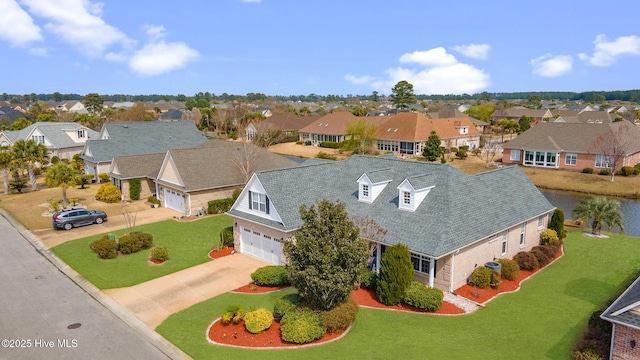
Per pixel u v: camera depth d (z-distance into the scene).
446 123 82.62
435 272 23.16
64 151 67.06
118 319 20.12
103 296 22.66
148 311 20.94
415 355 16.67
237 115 112.50
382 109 199.75
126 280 24.77
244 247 29.64
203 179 40.28
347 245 18.20
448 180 26.45
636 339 14.58
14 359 16.70
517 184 30.70
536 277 25.19
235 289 23.61
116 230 34.66
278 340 17.92
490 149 71.00
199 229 35.06
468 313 20.52
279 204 26.67
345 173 32.22
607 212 33.50
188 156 41.62
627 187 51.81
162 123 64.31
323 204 18.83
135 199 45.81
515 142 66.00
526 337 18.19
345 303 19.42
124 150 56.47
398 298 21.11
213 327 19.16
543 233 30.31
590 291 23.05
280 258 26.75
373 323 19.44
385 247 24.84
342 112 92.62
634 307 14.58
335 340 17.92
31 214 39.69
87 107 145.12
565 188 53.78
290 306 19.52
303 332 17.44
